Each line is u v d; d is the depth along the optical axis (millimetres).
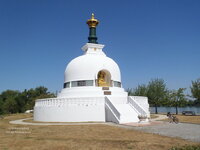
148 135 15539
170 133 16266
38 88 87562
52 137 15031
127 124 22562
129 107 28078
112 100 28859
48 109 29125
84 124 23859
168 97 48906
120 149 11266
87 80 31859
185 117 31156
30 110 73000
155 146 11852
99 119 27250
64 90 33281
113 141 13352
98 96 28672
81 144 12508
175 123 23016
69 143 12805
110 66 33875
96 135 15766
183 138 14102
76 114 27516
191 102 53188
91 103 27859
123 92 33281
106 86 33000
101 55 36625
